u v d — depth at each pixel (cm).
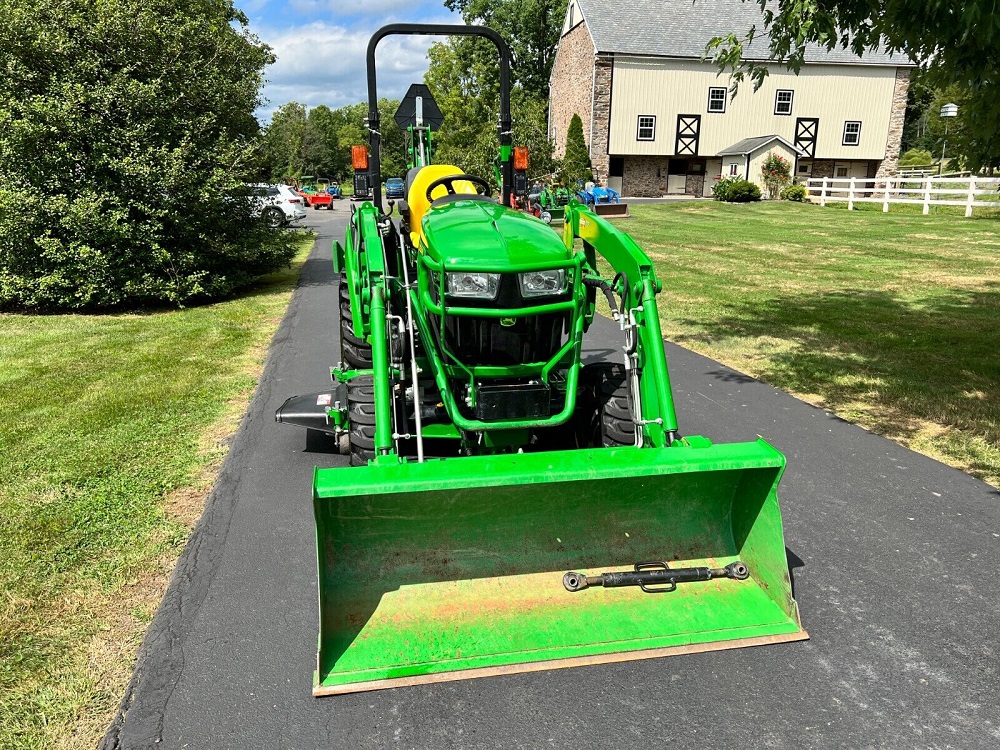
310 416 502
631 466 309
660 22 3616
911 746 266
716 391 684
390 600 319
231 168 1167
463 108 4781
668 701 290
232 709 289
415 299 425
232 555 402
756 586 335
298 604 357
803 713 283
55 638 331
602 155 3588
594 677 303
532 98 4591
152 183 1076
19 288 1094
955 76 518
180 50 1144
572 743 270
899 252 1599
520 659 301
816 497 464
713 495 344
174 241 1181
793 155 3494
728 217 2530
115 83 1057
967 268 1367
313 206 4003
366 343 571
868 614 343
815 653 316
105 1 1065
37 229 1086
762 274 1363
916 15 496
